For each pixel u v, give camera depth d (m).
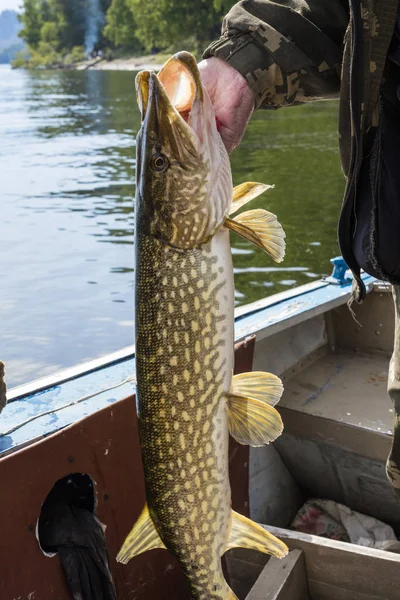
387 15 1.72
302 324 3.59
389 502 3.03
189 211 1.55
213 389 1.62
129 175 16.64
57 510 2.03
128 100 39.31
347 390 3.26
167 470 1.65
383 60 1.75
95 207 13.07
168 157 1.53
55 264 9.30
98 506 2.06
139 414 1.65
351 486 3.10
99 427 2.04
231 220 1.58
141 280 1.60
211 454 1.65
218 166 1.57
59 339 6.77
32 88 52.12
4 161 19.12
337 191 13.73
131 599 2.16
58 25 110.00
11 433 2.00
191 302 1.58
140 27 78.12
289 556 2.33
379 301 3.62
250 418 1.62
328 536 3.05
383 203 1.87
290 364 3.45
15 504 1.83
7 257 9.68
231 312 1.62
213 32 66.56
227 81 1.79
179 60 1.49
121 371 2.44
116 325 7.14
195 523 1.67
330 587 2.35
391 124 1.87
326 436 2.99
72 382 2.35
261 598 2.18
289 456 3.17
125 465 2.13
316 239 10.38
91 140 23.42
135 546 1.72
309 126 24.64
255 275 8.84
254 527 1.69
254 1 1.83
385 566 2.26
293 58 1.81
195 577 1.70
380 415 3.01
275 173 15.76
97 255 9.74
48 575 1.92
